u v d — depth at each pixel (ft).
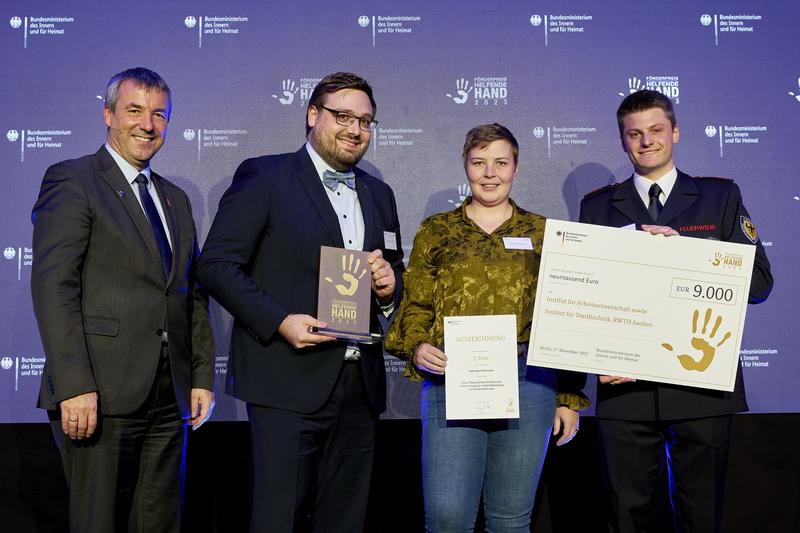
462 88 10.59
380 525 10.27
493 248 7.47
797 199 10.50
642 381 7.68
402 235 10.40
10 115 10.23
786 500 10.17
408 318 7.64
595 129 10.59
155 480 7.41
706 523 7.53
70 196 7.11
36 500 9.94
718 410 7.52
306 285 7.21
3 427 9.90
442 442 7.29
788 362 10.25
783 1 10.75
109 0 10.48
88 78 10.35
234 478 10.18
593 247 7.48
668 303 7.48
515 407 7.11
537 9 10.69
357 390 7.36
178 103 10.43
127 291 7.18
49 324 6.66
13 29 10.34
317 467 7.27
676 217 7.96
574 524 10.34
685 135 10.55
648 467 7.75
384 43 10.61
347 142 7.45
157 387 7.27
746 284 7.50
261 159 7.63
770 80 10.66
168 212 7.85
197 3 10.54
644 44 10.68
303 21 10.59
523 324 7.43
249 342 7.17
